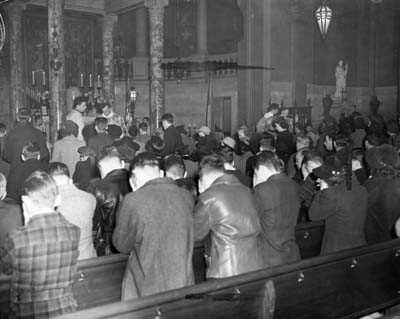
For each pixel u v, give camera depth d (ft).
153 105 68.95
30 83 81.61
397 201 18.69
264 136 28.40
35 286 10.96
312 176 21.17
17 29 75.97
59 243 11.14
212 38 81.15
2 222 14.42
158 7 69.00
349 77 85.40
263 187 15.96
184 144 39.83
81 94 79.36
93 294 15.16
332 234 17.34
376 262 16.62
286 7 73.92
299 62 75.41
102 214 16.39
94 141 27.04
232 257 14.02
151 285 12.91
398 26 84.84
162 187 13.51
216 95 78.48
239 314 12.54
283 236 16.02
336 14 82.64
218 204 14.10
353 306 15.84
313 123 78.59
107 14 80.43
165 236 13.08
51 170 14.74
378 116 45.98
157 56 69.10
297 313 14.11
